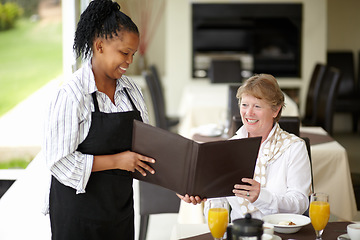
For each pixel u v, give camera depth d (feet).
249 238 5.39
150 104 27.43
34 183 11.02
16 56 49.85
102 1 7.20
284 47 27.27
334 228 7.14
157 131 7.02
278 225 6.91
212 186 7.02
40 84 50.14
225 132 14.66
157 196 11.94
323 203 6.57
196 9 26.81
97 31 7.21
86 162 7.04
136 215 13.55
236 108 14.58
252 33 27.20
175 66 27.22
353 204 12.66
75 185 7.09
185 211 11.16
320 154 12.46
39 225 10.84
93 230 7.37
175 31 27.02
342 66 27.43
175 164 7.00
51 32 50.24
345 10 28.02
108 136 7.25
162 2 29.32
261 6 26.76
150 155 7.17
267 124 8.14
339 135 26.94
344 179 12.48
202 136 14.49
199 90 22.36
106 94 7.47
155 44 29.60
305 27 26.96
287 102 18.80
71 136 6.98
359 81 27.94
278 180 8.11
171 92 27.35
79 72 7.28
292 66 27.30
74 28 10.96
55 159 6.98
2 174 11.37
